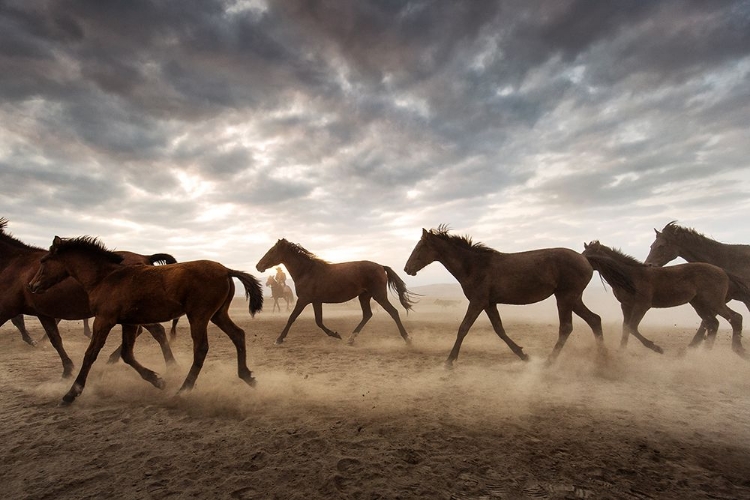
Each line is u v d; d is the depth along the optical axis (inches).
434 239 280.8
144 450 127.1
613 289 313.0
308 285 377.7
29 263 222.5
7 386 207.6
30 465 117.6
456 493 101.3
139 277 185.6
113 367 255.8
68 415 161.5
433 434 139.6
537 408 170.7
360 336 430.0
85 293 219.6
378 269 378.0
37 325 489.1
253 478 108.9
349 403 177.5
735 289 307.0
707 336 295.4
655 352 310.3
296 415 160.1
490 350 330.6
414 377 231.3
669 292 293.3
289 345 363.9
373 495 100.4
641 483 107.2
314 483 106.1
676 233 346.0
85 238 194.2
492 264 268.2
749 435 140.5
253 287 205.6
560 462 118.9
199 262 193.3
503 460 120.0
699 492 103.0
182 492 102.3
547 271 258.8
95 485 106.0
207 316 190.7
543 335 426.0
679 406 173.9
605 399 184.5
